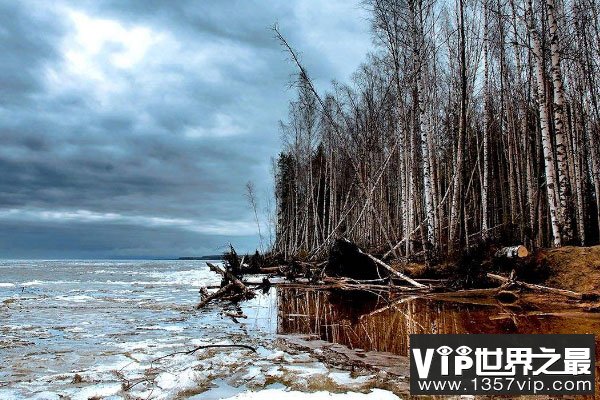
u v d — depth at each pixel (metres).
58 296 16.48
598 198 18.98
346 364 5.57
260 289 16.75
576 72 19.12
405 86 17.61
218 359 6.09
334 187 32.62
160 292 18.30
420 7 16.84
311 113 29.08
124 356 6.47
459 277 12.25
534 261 11.37
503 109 23.70
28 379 5.28
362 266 15.38
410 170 18.03
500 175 25.62
